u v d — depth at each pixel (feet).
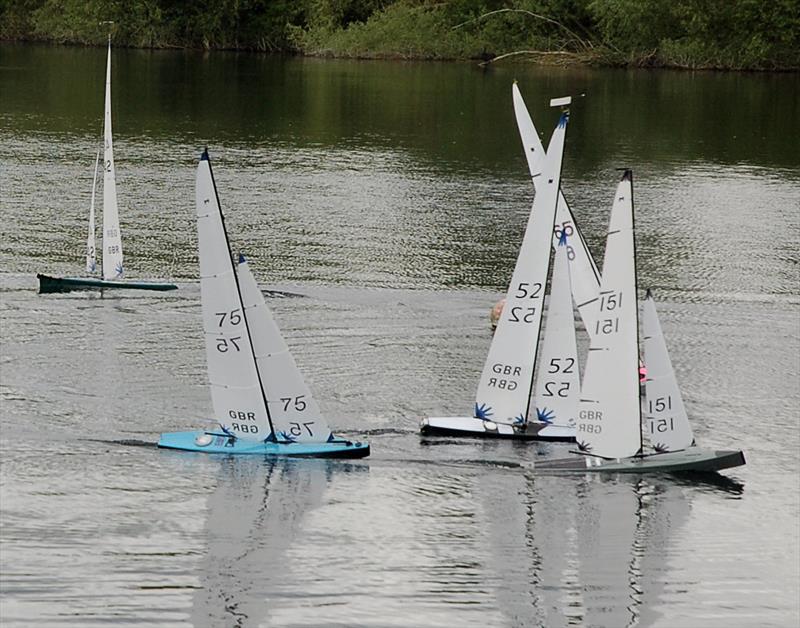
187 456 162.91
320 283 239.30
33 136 409.28
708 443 171.94
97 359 192.95
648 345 161.99
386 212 310.65
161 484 155.94
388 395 183.62
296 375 164.04
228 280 161.27
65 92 528.22
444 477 159.94
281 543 144.46
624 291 160.45
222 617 130.52
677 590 138.31
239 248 267.18
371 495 155.22
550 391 170.91
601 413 162.40
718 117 507.71
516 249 273.75
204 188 157.48
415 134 445.37
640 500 156.35
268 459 162.61
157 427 170.81
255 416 164.55
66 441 165.89
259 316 162.40
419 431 171.94
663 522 151.74
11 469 158.20
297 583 137.08
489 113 501.56
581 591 137.49
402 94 556.51
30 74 590.96
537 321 168.35
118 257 232.73
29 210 296.92
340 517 150.00
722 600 136.98
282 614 131.64
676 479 161.48
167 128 440.86
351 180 353.92
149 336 203.92
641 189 353.72
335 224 294.66
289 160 385.09
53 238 270.05
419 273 249.55
